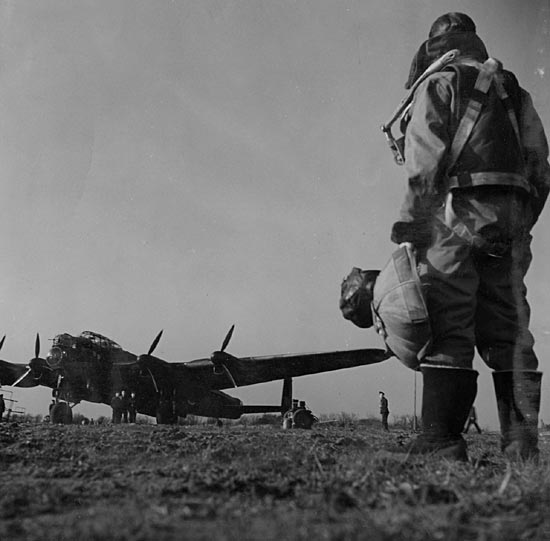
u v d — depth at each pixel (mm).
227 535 2693
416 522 2857
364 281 5023
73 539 2730
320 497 3453
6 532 2828
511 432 4930
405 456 4629
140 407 28703
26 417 25609
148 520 2951
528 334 5035
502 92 4879
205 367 29969
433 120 4766
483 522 2990
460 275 4703
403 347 4805
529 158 5016
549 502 3346
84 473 4500
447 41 5113
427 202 4797
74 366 27375
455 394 4660
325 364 31062
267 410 33250
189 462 5070
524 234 5023
